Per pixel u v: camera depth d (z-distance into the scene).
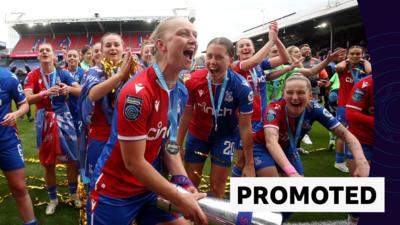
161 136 1.75
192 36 1.58
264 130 2.69
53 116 3.85
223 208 1.51
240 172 3.25
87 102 2.51
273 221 1.44
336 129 2.70
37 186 4.71
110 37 2.68
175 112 1.78
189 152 3.23
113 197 1.74
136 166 1.53
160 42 1.61
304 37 23.61
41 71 4.08
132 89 1.53
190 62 1.62
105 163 1.75
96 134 2.66
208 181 4.94
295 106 2.62
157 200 1.76
